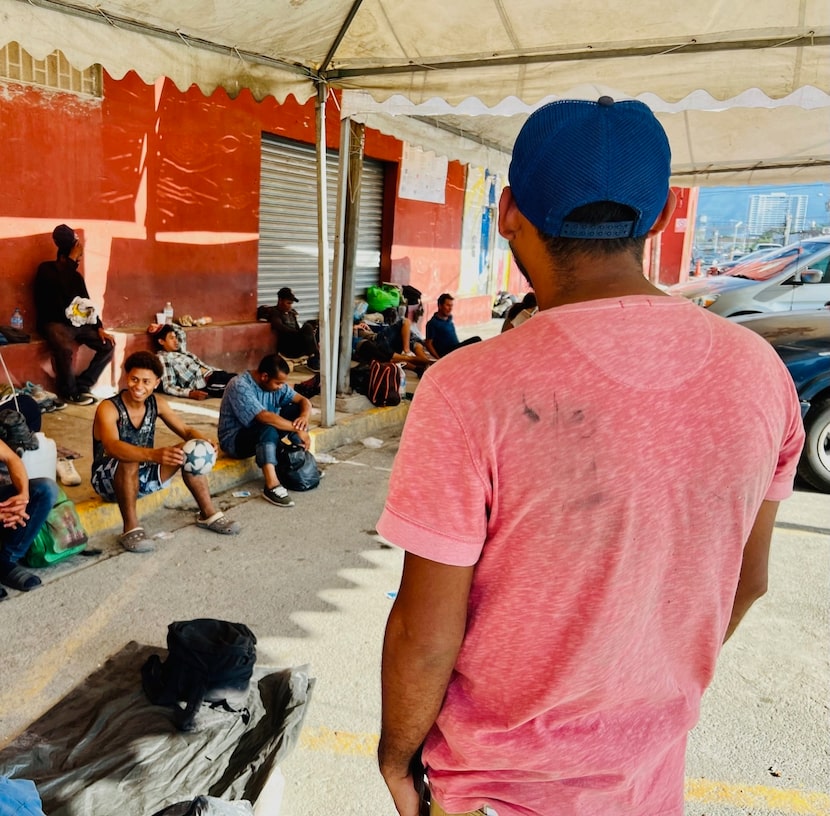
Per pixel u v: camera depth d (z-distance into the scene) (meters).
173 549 4.44
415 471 1.00
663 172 1.03
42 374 6.86
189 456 4.52
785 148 8.82
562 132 1.00
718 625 1.10
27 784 1.95
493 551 1.02
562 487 0.96
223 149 8.51
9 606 3.66
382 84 5.79
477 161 8.86
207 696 2.76
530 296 5.45
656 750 1.13
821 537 5.18
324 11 5.01
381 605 3.91
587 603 1.00
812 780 2.76
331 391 6.82
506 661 1.07
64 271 6.83
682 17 4.71
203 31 4.71
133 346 7.57
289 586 4.07
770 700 3.23
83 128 7.08
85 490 4.87
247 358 9.02
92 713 2.79
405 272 12.64
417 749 1.19
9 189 6.62
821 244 9.92
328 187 10.47
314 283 10.64
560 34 5.04
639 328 0.99
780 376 1.08
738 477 1.01
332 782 2.64
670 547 1.01
